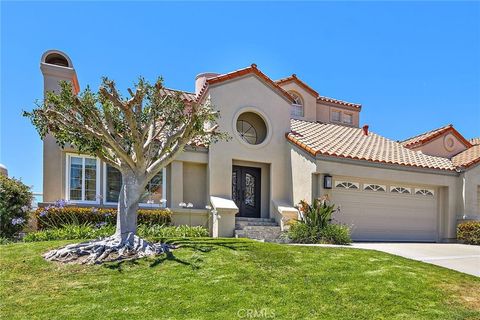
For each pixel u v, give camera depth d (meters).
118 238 10.02
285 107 19.50
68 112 9.80
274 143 18.83
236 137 17.89
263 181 18.88
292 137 18.56
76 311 6.40
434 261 11.88
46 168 14.87
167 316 6.26
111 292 7.25
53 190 14.89
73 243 10.32
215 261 9.18
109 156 10.81
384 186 19.06
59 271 8.30
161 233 13.67
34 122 9.81
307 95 25.58
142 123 10.75
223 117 17.67
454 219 20.48
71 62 16.12
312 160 17.00
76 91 16.25
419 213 19.95
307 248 11.14
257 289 7.57
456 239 20.19
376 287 7.90
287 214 17.14
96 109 9.75
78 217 14.30
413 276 8.75
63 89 9.59
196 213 16.91
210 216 16.80
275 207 17.95
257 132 19.17
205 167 17.69
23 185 14.58
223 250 10.12
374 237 18.42
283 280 8.15
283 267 9.02
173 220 16.47
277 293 7.42
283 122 19.31
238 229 16.66
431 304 7.16
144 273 8.28
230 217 16.42
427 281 8.46
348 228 16.03
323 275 8.56
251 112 18.72
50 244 10.41
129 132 10.41
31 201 14.96
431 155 22.70
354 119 27.78
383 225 18.77
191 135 10.84
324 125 23.75
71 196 15.21
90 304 6.70
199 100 18.58
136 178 10.43
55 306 6.60
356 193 18.20
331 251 10.93
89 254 9.31
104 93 9.10
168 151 10.96
